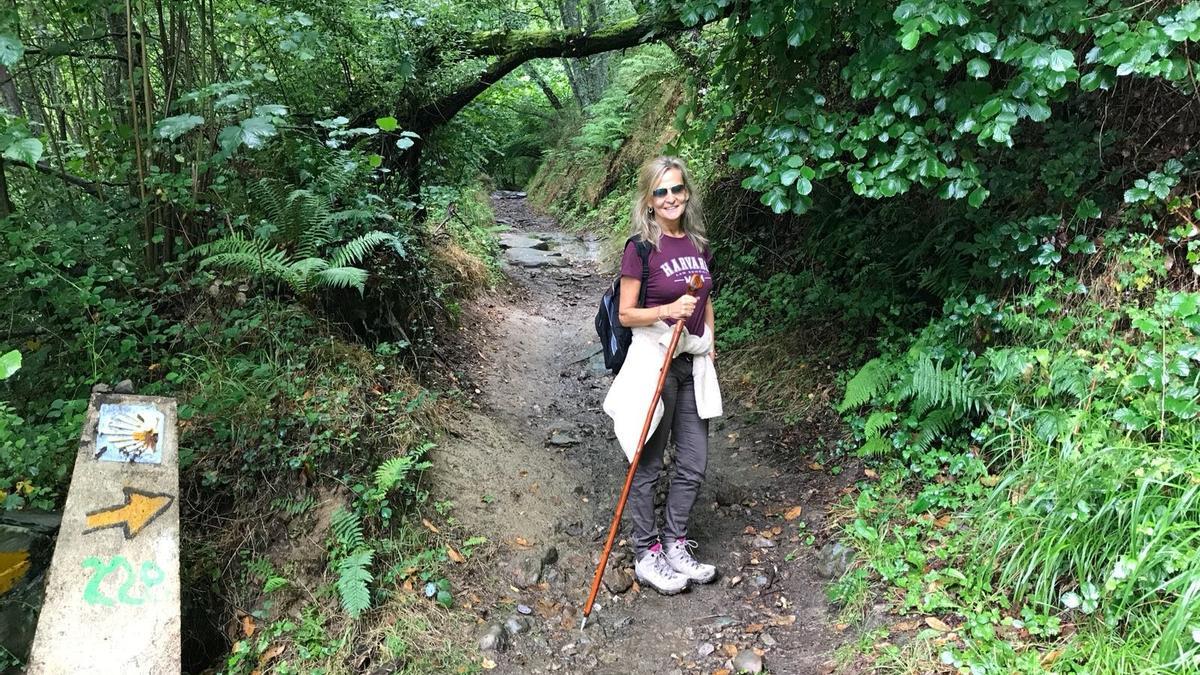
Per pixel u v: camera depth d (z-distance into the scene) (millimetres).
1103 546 2414
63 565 2318
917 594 2684
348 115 5852
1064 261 3367
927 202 4289
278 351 3727
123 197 4051
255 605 2844
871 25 3043
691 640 2912
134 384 3426
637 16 6609
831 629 2801
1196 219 3008
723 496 3846
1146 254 3004
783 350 5062
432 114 6574
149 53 4176
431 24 6129
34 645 2242
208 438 3178
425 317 5297
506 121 8617
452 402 4719
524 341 6750
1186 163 3039
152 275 3928
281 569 2926
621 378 3074
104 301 3402
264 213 4371
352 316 4531
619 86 13562
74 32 3949
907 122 2996
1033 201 3438
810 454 4094
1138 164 3203
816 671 2598
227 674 2582
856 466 3750
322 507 3133
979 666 2270
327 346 3973
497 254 9672
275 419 3322
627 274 2975
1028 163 3365
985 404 3211
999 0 2697
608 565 3402
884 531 3090
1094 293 3197
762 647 2814
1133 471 2428
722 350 5590
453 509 3586
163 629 2371
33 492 2717
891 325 4184
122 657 2311
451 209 6922
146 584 2391
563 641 2939
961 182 2908
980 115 2715
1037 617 2387
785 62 3619
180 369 3520
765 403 4770
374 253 4762
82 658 2271
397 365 4539
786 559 3340
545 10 11648
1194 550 2172
